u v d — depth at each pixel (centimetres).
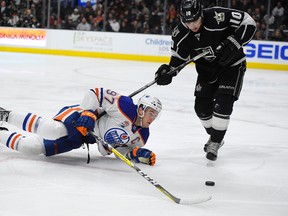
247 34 411
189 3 400
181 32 427
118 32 1530
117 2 1555
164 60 1478
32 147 402
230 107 422
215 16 412
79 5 1589
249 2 1422
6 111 407
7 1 1634
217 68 432
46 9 1619
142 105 384
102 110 398
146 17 1525
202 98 448
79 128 378
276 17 1410
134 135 397
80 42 1562
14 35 1625
